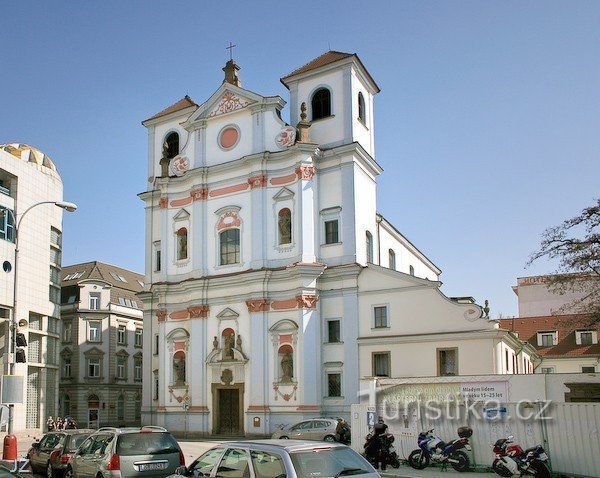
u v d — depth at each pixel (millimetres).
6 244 45125
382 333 39250
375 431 23469
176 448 16594
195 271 44812
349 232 41344
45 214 49875
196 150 46750
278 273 41469
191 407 43188
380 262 45969
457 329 37188
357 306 40250
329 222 42312
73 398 68375
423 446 22609
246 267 43219
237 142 45125
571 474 19531
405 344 38375
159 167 50500
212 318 43812
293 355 40500
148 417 46750
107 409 69375
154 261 48938
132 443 16219
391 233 50375
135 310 75062
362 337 39688
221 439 40781
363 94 45500
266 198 43188
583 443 19469
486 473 21219
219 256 44438
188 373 44031
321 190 42812
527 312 71938
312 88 44625
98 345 70062
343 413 39312
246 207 44000
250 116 44875
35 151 52281
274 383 40688
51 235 51219
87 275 73312
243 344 42250
